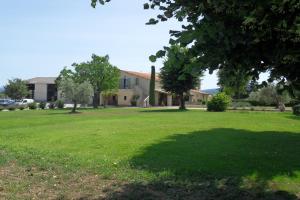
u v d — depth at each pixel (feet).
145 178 32.27
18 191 28.30
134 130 63.98
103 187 29.73
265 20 15.31
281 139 54.49
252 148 45.62
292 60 16.39
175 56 17.43
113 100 269.23
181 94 172.65
